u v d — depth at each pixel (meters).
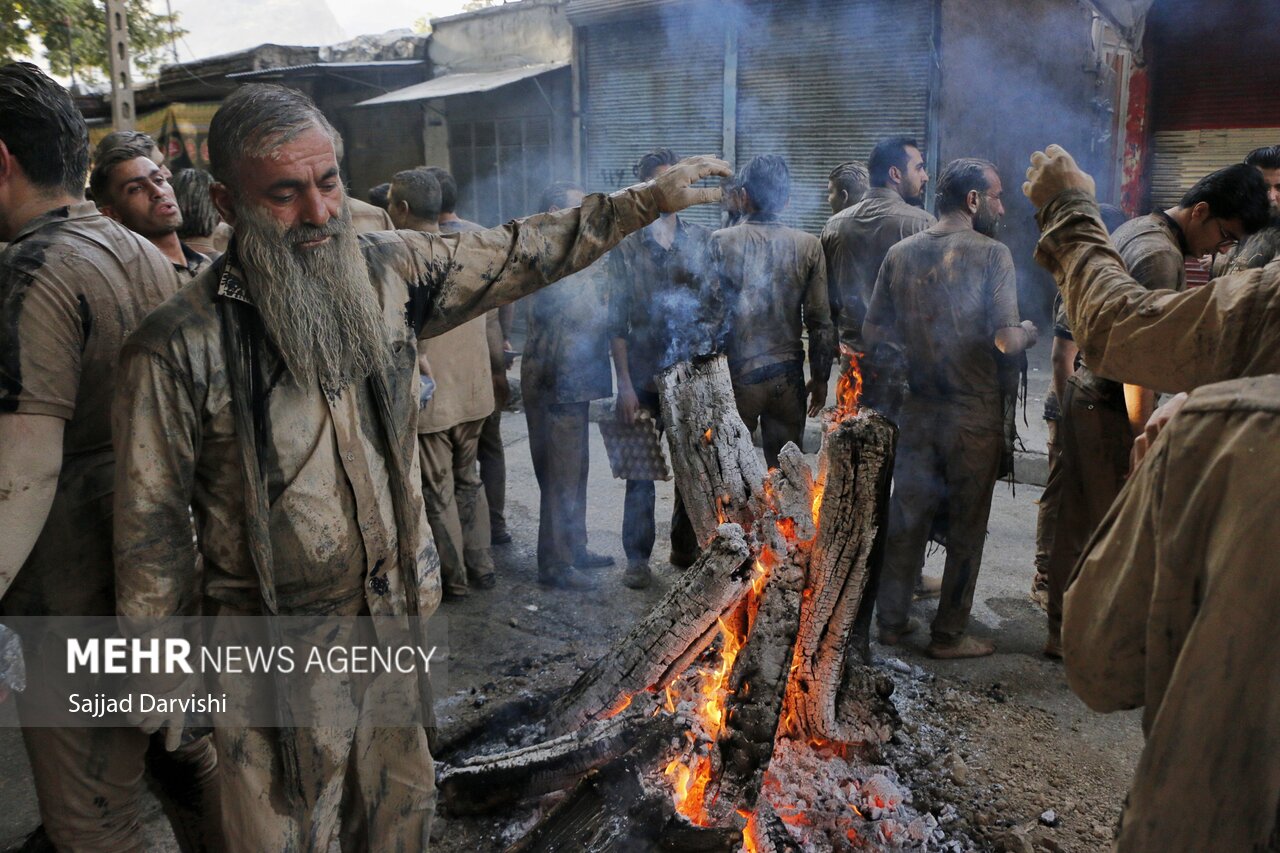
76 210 1.91
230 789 1.78
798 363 4.15
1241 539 0.97
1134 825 1.05
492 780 2.50
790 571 2.62
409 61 12.66
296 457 1.66
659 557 4.57
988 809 2.62
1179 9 8.18
